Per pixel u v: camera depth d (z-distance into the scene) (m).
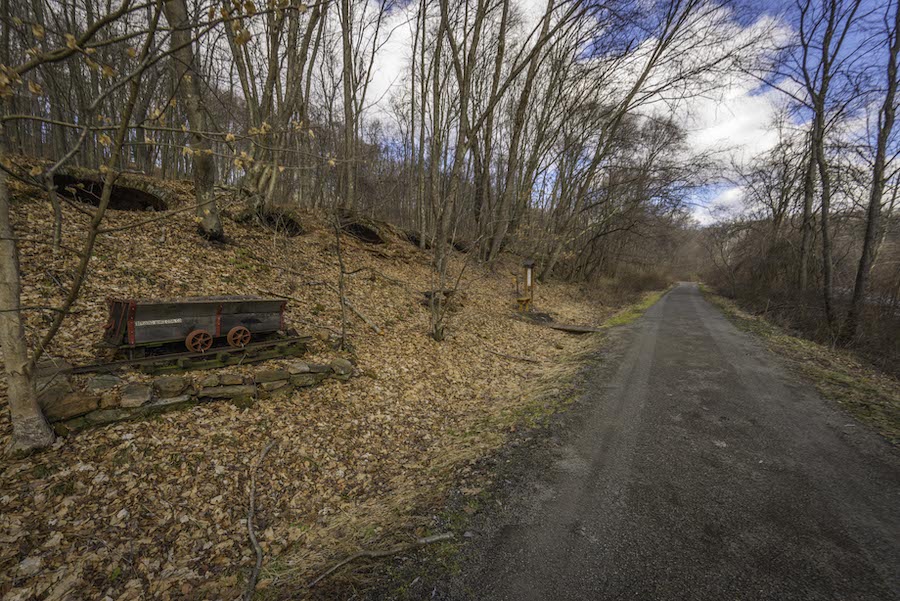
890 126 11.04
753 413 5.79
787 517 3.41
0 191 3.06
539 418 5.75
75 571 2.83
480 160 17.97
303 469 4.45
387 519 3.61
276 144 10.85
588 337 12.25
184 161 19.08
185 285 7.26
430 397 6.79
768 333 12.63
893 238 18.67
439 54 12.91
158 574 2.99
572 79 16.77
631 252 40.16
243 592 2.89
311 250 11.55
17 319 3.33
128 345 4.79
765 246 26.08
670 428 5.30
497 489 3.96
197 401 4.75
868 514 3.43
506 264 22.73
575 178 24.39
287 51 11.46
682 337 11.80
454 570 2.90
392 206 24.64
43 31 2.59
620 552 3.04
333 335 7.55
